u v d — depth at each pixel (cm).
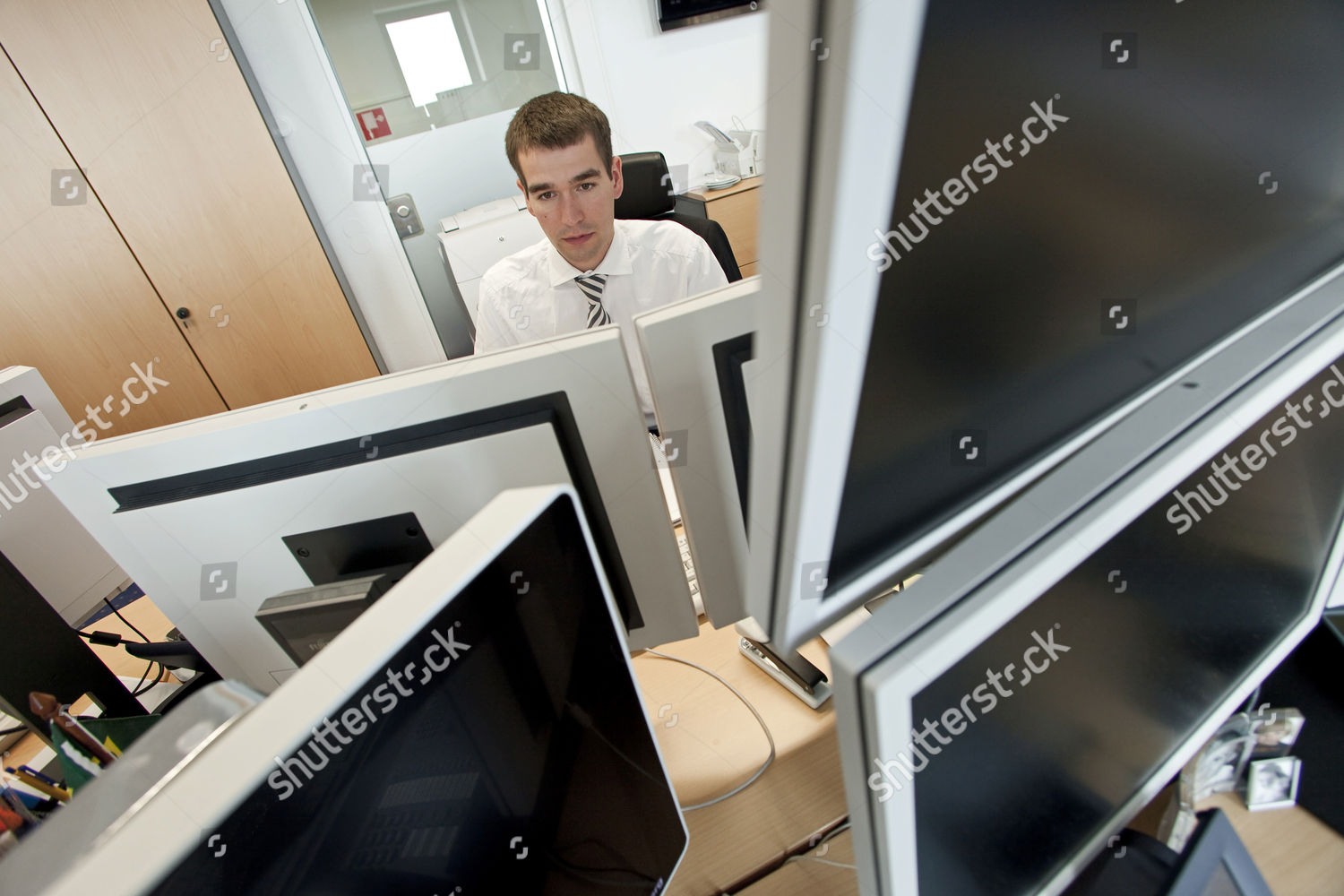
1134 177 36
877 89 22
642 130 344
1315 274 58
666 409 62
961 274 31
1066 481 40
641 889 51
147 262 260
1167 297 45
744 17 332
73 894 22
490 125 321
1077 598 40
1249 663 61
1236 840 50
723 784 72
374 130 303
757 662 86
